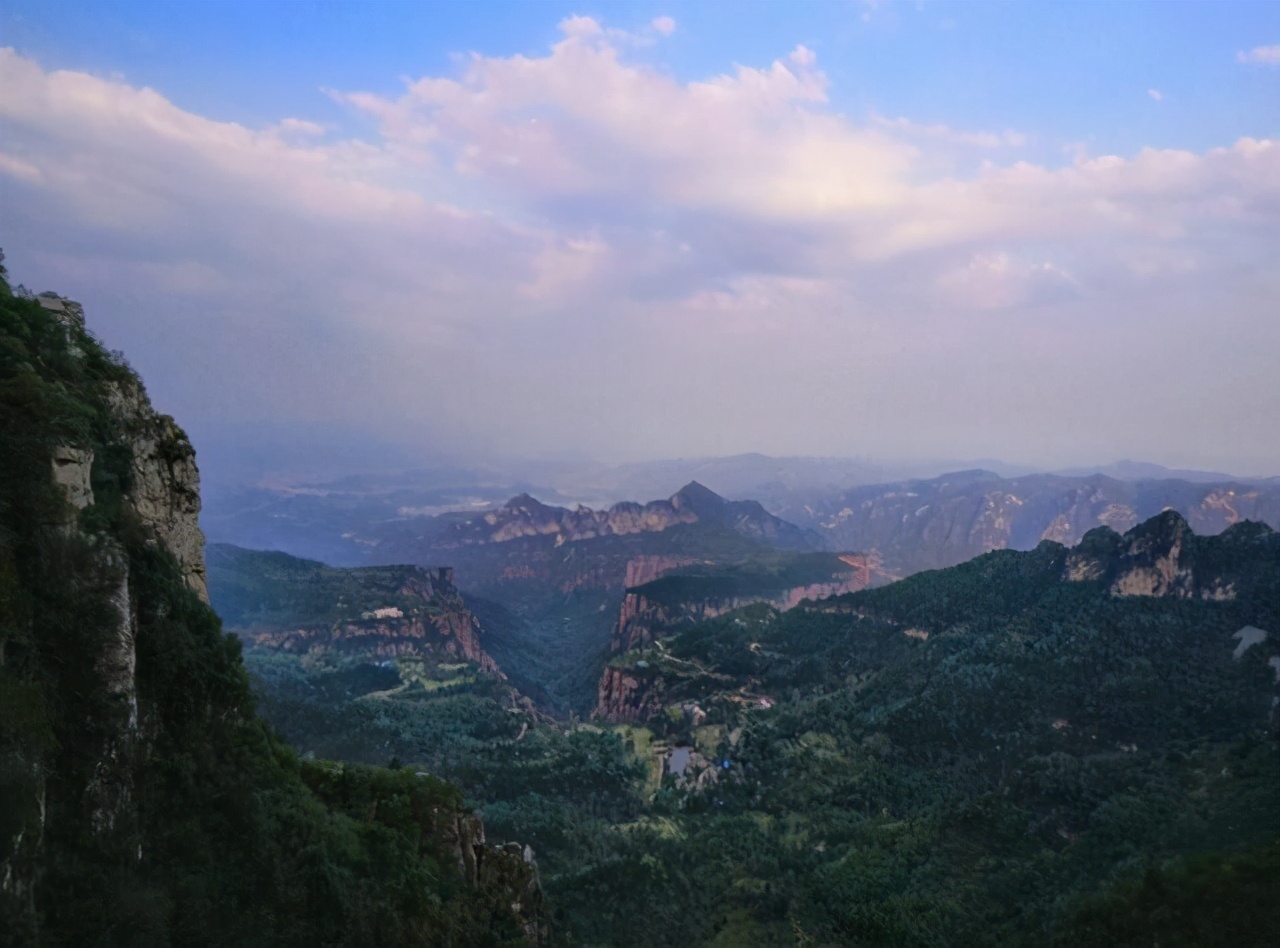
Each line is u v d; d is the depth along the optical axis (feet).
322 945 260.62
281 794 281.74
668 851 625.41
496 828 613.11
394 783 368.68
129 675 216.95
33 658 195.93
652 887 556.92
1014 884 509.35
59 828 194.59
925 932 484.74
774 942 510.17
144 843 221.87
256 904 247.91
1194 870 419.33
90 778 203.72
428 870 339.16
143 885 213.05
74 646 205.26
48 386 222.07
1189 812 511.81
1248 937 371.35
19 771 177.27
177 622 253.44
